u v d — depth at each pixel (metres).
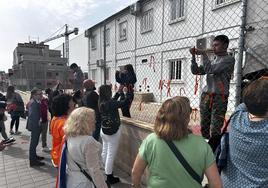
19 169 5.44
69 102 3.40
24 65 21.42
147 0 15.62
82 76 8.44
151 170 1.83
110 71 20.67
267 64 2.68
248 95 1.64
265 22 2.65
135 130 4.50
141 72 16.52
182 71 12.71
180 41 13.04
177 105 1.79
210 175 1.73
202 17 11.55
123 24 18.75
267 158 1.52
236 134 1.67
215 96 2.89
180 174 1.72
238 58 2.82
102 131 4.34
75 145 2.51
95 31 22.97
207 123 3.04
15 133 9.05
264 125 1.55
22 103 9.12
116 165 5.24
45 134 6.77
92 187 2.52
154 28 15.22
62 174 2.57
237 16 9.62
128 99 4.43
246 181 1.59
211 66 2.84
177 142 1.76
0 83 37.22
